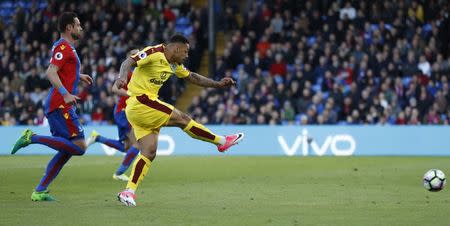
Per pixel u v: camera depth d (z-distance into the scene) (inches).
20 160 1473.9
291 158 1550.2
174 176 1124.5
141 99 786.8
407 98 1780.3
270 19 2046.0
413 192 890.1
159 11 2142.0
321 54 1908.2
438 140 1651.1
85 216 691.4
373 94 1781.5
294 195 864.3
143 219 674.2
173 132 1724.9
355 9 2042.3
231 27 2137.1
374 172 1186.0
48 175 815.1
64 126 821.9
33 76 1985.7
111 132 1702.8
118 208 748.6
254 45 2014.0
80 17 2121.1
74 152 826.2
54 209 738.8
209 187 959.6
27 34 2097.7
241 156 1622.8
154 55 780.0
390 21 2004.2
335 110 1770.4
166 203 791.1
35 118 1887.3
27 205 771.4
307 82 1830.7
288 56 1942.7
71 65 815.7
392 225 642.2
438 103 1766.7
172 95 1945.1
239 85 1892.2
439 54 1873.8
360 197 842.8
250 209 742.5
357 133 1675.7
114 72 1932.8
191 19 2126.0
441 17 1985.7
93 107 1884.8
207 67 2156.7
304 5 2079.2
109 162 1409.9
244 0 2219.5
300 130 1694.1
